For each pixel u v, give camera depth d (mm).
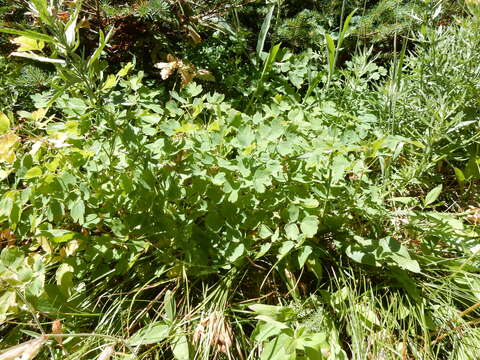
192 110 1895
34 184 1275
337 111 1695
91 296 1353
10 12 2010
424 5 1770
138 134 1355
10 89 1989
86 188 1278
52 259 1342
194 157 1373
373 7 2652
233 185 1289
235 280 1451
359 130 1571
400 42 2703
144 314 1358
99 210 1394
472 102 1686
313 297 1321
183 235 1332
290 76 2070
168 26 2238
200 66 2312
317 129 1494
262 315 1161
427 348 1172
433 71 1686
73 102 1366
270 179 1358
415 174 1573
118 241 1325
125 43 2156
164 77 1835
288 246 1250
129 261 1297
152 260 1452
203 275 1433
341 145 1218
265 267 1496
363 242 1319
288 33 2600
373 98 1997
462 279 1374
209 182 1366
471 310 1229
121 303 1342
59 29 1155
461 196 1746
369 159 1829
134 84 1526
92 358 1200
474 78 1664
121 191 1354
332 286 1429
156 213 1336
